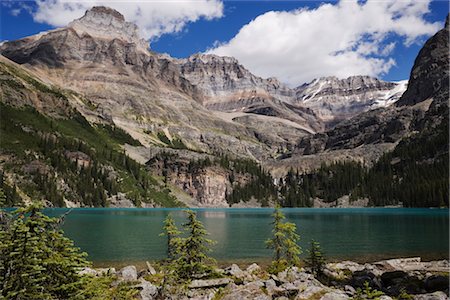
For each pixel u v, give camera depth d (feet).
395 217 475.31
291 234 135.95
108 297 69.97
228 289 89.76
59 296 56.80
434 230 305.32
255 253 198.18
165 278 92.22
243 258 184.14
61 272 57.52
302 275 116.26
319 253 133.69
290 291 89.92
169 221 104.12
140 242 231.50
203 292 90.68
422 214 538.88
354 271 138.51
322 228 332.19
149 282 92.94
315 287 88.79
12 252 51.24
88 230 301.84
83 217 450.71
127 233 279.69
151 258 178.91
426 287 106.63
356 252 199.93
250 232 305.12
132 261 171.73
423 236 265.95
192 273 98.12
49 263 54.95
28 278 52.29
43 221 57.06
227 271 114.93
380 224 367.86
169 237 102.89
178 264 96.37
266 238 262.88
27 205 57.21
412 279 113.50
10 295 50.67
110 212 580.71
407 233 285.23
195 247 99.04
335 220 438.81
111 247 212.02
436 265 152.25
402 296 91.61
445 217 465.88
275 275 118.83
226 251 204.44
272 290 90.02
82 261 60.18
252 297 83.46
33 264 53.31
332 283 117.08
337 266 149.28
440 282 104.12
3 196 66.80
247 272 119.03
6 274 52.13
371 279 114.73
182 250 98.63
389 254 193.36
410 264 155.33
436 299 87.15
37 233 56.18
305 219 460.55
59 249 58.85
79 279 58.85
